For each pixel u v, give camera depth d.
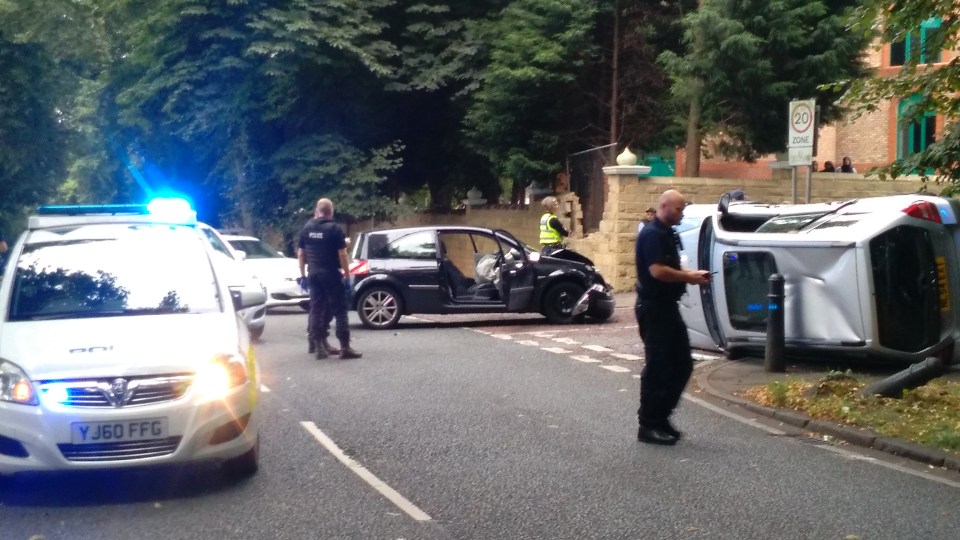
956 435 8.48
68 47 27.12
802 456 8.48
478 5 27.66
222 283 8.50
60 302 8.02
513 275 17.61
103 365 6.93
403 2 27.20
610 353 14.39
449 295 17.44
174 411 6.94
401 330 17.30
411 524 6.64
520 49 24.41
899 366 12.06
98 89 30.62
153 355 7.05
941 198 11.88
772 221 12.77
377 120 28.30
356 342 15.62
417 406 10.51
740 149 24.64
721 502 7.11
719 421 9.88
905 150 26.67
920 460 8.33
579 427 9.53
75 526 6.63
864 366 12.33
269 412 10.20
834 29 21.30
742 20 21.44
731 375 12.01
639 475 7.84
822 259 11.87
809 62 21.44
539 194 26.20
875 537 6.37
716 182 23.02
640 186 22.58
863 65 22.81
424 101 28.41
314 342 13.91
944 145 10.07
